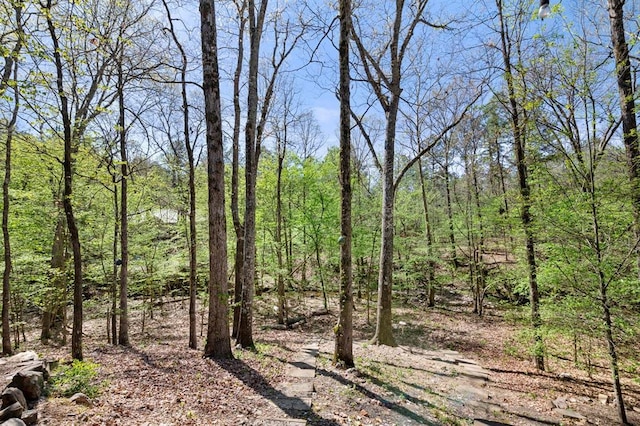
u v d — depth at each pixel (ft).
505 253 55.67
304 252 51.47
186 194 45.14
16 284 35.17
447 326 46.57
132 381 18.20
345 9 21.71
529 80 22.12
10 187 36.94
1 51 17.89
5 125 24.54
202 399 16.75
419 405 19.06
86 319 45.27
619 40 20.17
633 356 20.10
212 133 22.75
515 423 18.60
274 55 37.14
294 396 18.16
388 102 35.04
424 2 32.27
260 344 30.86
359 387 20.31
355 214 49.57
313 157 57.57
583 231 20.24
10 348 30.22
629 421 19.58
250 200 29.01
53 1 20.59
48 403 13.56
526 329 26.50
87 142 29.94
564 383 27.14
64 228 37.22
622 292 19.25
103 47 24.90
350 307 23.36
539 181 22.07
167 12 27.14
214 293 23.77
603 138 20.97
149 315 51.67
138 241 43.55
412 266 56.13
